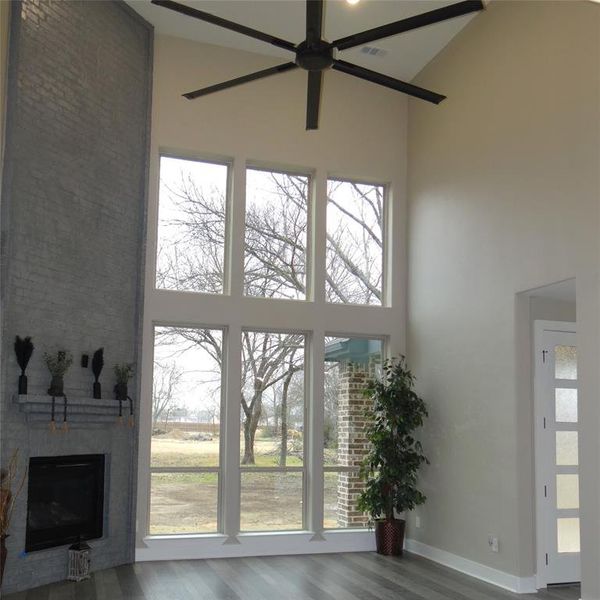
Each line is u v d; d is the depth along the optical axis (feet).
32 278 20.59
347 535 26.27
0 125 19.89
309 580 21.42
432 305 26.14
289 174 27.94
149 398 24.57
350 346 27.86
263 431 26.30
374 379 27.91
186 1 23.75
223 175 27.07
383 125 28.73
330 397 27.30
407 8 23.73
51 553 20.93
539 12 20.76
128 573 22.09
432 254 26.35
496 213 22.39
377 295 28.45
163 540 24.22
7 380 19.65
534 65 20.88
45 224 21.12
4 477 18.98
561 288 20.22
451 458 24.17
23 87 20.51
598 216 17.85
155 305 25.00
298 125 27.61
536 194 20.44
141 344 24.39
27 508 20.30
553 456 21.34
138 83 25.04
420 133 27.81
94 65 23.18
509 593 20.07
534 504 20.92
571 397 22.03
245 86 27.07
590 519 17.37
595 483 17.26
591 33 18.47
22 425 20.10
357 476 27.17
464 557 22.95
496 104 22.74
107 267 23.34
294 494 26.35
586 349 17.95
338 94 28.30
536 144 20.57
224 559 24.44
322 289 27.25
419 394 26.63
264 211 27.43
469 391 23.38
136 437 24.16
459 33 25.26
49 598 19.03
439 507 24.71
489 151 22.97
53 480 21.34
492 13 23.22
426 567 23.54
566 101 19.34
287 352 27.04
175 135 25.85
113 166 23.77
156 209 25.43
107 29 23.76
